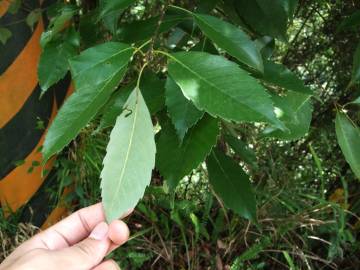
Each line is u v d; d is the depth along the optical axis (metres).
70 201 0.67
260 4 0.37
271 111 0.23
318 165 0.63
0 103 0.62
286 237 0.63
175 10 0.38
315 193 0.71
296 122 0.32
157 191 0.62
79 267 0.32
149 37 0.36
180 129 0.27
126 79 0.49
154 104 0.32
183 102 0.27
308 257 0.61
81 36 0.46
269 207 0.63
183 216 0.64
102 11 0.32
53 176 0.67
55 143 0.24
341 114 0.35
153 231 0.64
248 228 0.61
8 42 0.59
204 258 0.62
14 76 0.61
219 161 0.37
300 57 0.71
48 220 0.68
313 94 0.34
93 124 0.63
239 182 0.37
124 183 0.23
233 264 0.57
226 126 0.43
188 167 0.29
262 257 0.63
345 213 0.64
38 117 0.64
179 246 0.64
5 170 0.66
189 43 0.48
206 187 0.67
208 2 0.39
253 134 0.62
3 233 0.65
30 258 0.31
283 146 0.71
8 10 0.58
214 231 0.62
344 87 0.67
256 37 0.42
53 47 0.41
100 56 0.26
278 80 0.34
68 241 0.37
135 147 0.24
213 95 0.23
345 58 0.67
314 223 0.61
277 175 0.68
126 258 0.61
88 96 0.25
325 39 0.69
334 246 0.60
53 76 0.41
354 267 0.66
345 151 0.33
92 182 0.66
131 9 0.60
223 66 0.24
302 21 0.69
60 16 0.40
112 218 0.23
